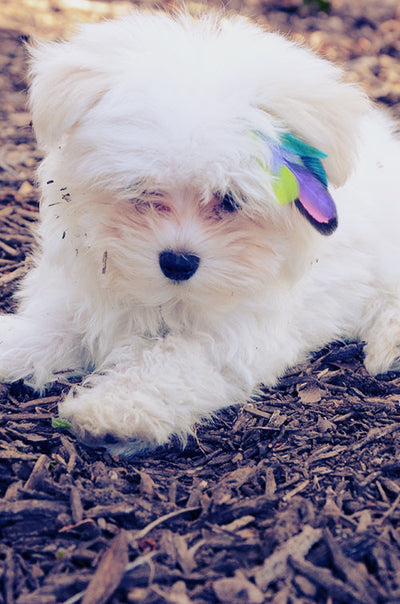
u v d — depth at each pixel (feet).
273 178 1.50
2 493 1.49
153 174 1.45
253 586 1.31
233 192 1.49
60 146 1.64
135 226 1.52
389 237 2.02
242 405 1.77
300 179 1.52
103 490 1.49
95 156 1.51
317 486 1.53
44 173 1.74
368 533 1.39
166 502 1.47
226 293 1.56
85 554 1.36
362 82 3.64
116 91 1.51
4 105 3.24
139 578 1.32
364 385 1.85
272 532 1.40
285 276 1.67
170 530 1.42
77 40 1.65
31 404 1.73
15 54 3.72
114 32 1.62
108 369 1.74
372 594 1.31
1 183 2.63
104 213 1.56
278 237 1.59
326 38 4.12
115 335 1.79
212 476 1.57
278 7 4.46
